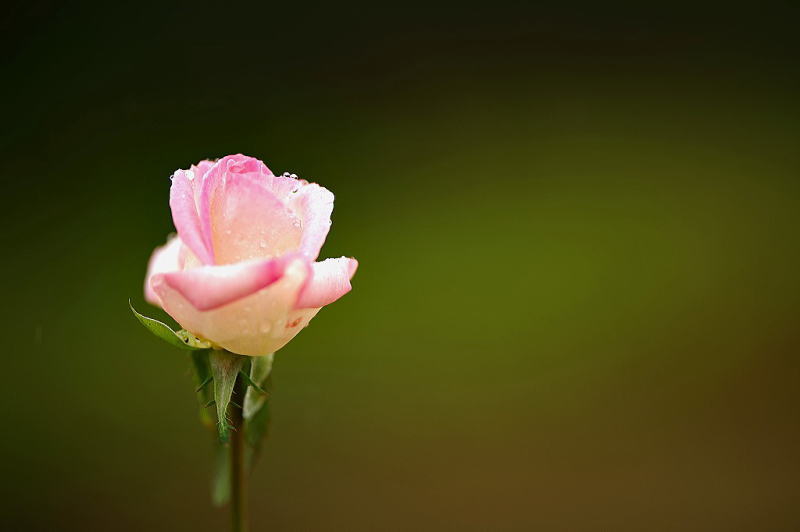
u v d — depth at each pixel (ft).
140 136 11.17
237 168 2.35
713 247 9.73
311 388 7.36
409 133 12.01
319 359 7.79
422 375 7.62
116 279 8.81
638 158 11.46
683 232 10.04
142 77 11.91
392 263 9.49
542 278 9.26
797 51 12.98
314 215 2.33
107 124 11.23
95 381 7.32
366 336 8.19
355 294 8.92
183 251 2.36
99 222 9.68
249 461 2.42
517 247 9.84
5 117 10.97
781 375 7.69
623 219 10.28
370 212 10.50
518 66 12.93
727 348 8.12
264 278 2.27
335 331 8.26
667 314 8.57
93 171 10.47
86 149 10.79
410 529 5.90
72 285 8.64
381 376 7.58
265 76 12.36
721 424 7.11
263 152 11.40
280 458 6.61
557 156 11.68
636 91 12.73
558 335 8.29
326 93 12.60
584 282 9.18
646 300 8.80
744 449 6.79
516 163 11.50
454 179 11.19
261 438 2.41
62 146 10.75
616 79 12.96
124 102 11.59
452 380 7.57
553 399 7.37
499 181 11.14
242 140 11.55
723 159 11.43
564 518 6.00
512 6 13.23
